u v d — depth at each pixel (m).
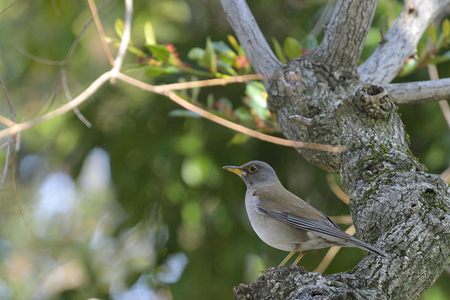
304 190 14.63
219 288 14.16
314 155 9.12
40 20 15.20
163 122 14.32
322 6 14.87
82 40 14.66
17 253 17.48
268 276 7.16
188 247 14.51
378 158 8.55
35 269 17.50
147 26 10.81
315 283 6.88
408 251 7.48
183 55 14.34
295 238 9.01
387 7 13.45
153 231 14.58
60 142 15.05
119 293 15.16
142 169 14.27
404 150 8.73
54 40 14.85
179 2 15.11
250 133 7.89
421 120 14.19
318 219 8.91
